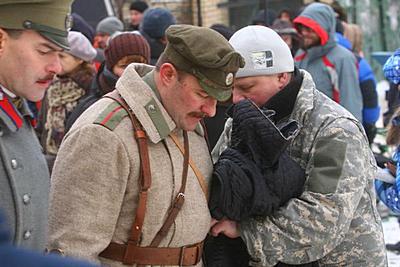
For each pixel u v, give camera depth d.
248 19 14.17
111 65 4.97
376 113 7.82
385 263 3.34
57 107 5.69
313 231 3.08
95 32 10.72
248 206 3.06
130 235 2.82
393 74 4.50
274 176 3.08
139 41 5.04
